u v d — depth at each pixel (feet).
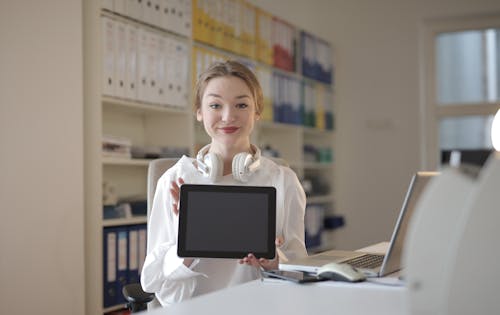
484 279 2.64
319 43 18.20
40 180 9.05
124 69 10.27
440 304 2.80
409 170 18.61
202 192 4.70
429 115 18.57
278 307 3.65
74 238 9.37
